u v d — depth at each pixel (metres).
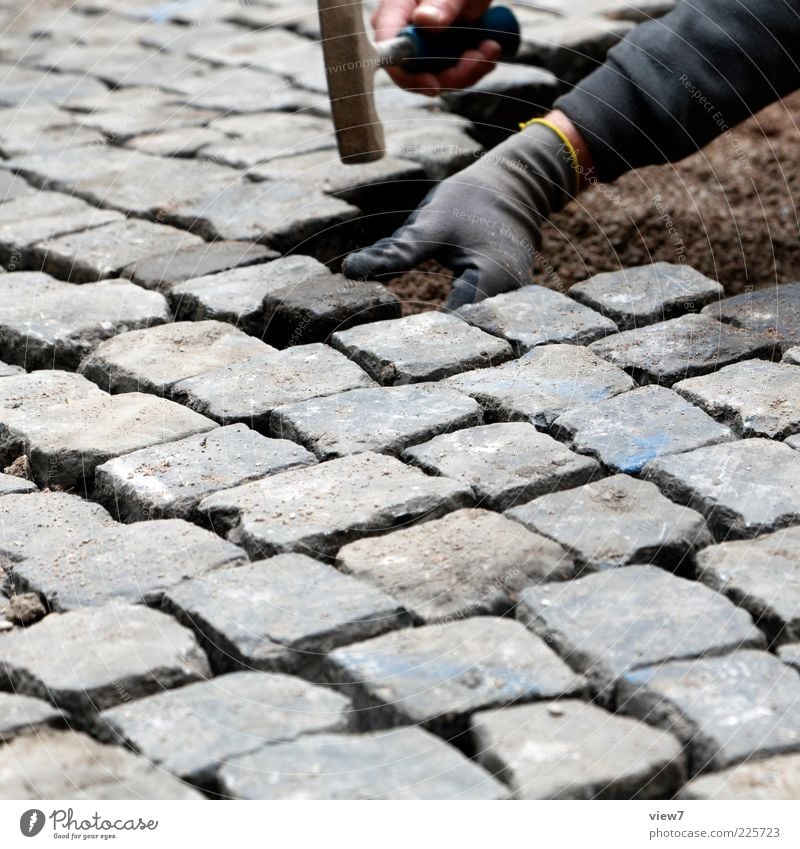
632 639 1.85
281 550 2.06
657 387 2.54
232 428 2.45
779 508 2.12
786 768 1.64
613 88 3.14
